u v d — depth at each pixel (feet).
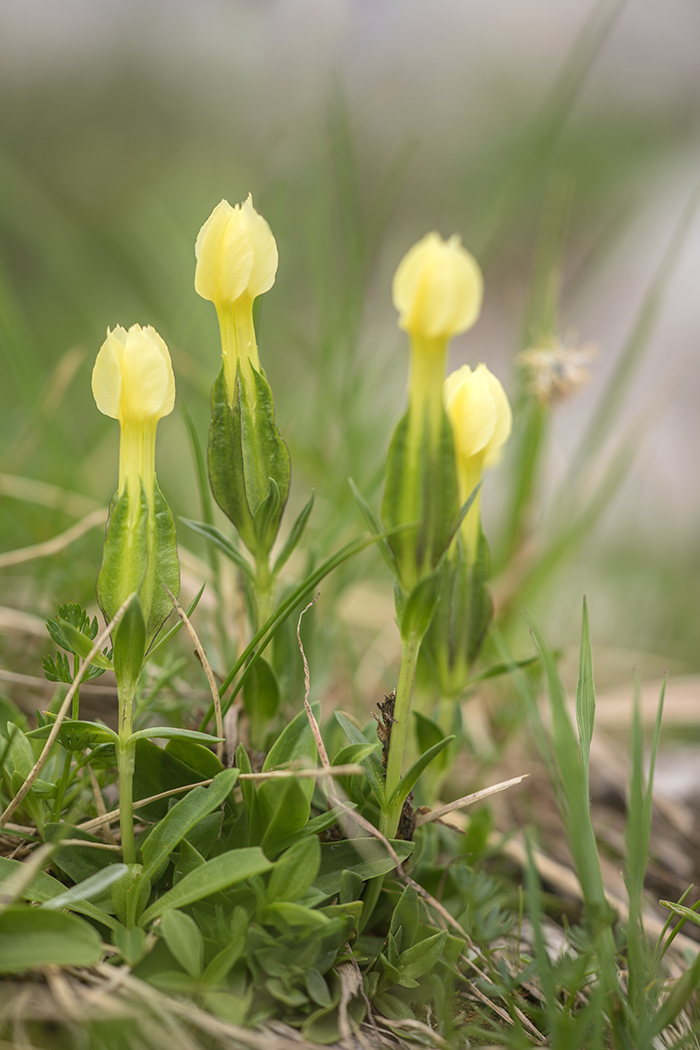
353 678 1.22
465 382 0.97
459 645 1.02
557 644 1.80
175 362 1.49
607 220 3.95
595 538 2.32
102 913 0.95
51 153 3.39
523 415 1.54
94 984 0.93
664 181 3.73
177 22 3.51
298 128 1.79
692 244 3.31
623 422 3.00
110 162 3.24
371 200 3.84
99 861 0.97
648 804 0.97
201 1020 0.92
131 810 0.96
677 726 1.55
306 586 0.98
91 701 1.15
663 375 3.12
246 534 0.99
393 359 1.64
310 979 0.94
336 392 1.61
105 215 2.90
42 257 2.05
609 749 1.38
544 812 1.19
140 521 0.94
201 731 1.00
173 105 3.44
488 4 4.32
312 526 1.43
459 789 1.19
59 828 0.97
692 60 4.66
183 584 1.24
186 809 0.96
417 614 0.95
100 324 2.01
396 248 2.23
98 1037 0.92
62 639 0.98
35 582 1.23
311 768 0.98
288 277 1.91
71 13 3.78
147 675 1.07
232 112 2.71
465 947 1.00
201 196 2.44
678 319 3.22
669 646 2.02
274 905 0.94
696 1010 0.99
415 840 1.02
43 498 1.40
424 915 1.01
